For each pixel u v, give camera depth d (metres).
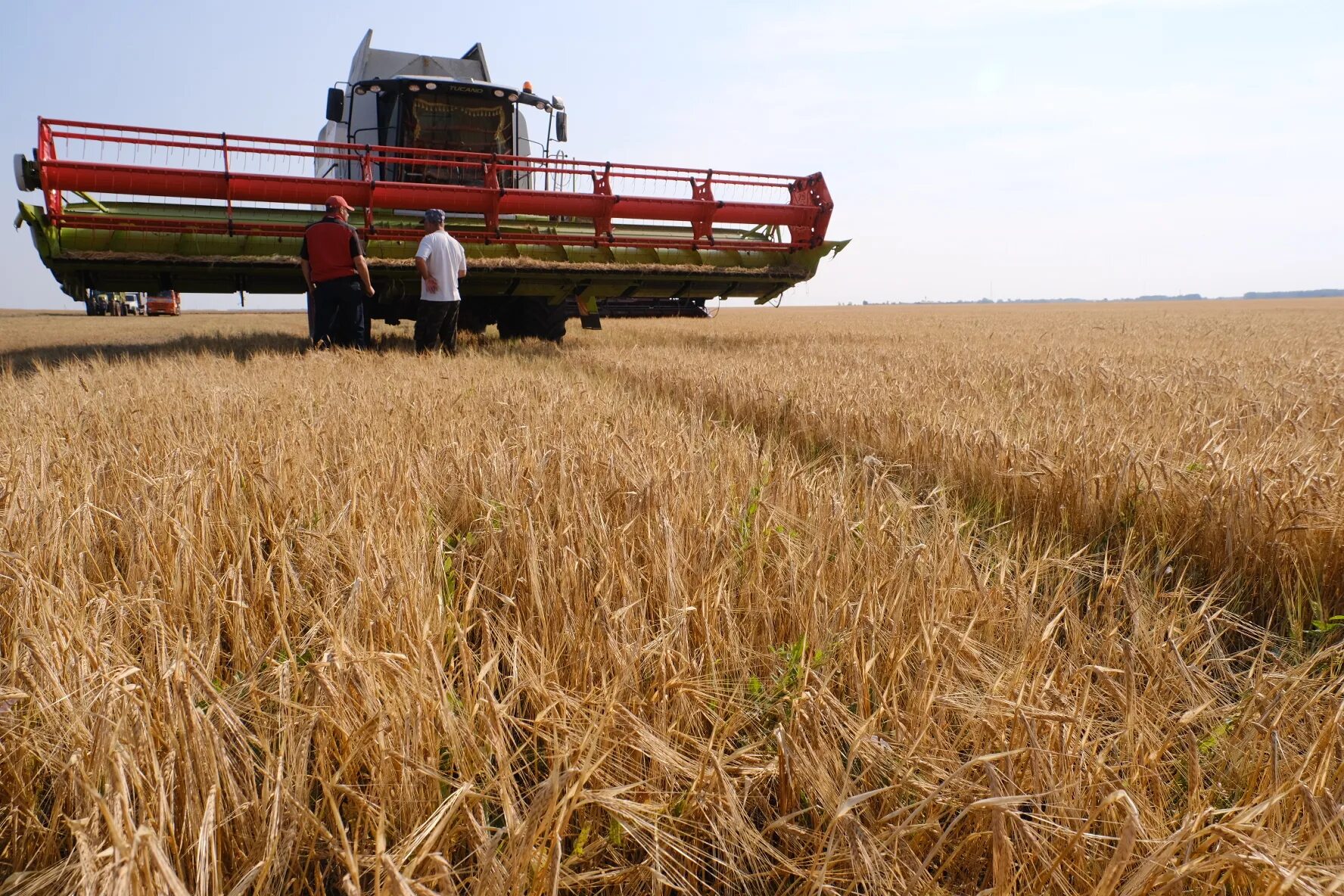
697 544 2.73
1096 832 1.59
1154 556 3.49
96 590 2.33
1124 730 1.85
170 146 9.82
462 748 1.71
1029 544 3.48
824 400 6.05
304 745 1.59
